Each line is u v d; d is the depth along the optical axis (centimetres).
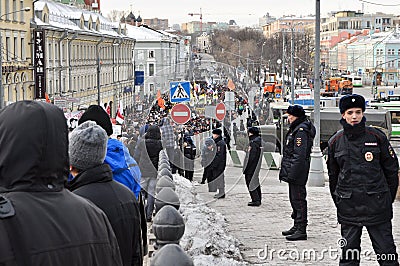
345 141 731
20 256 302
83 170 477
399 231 1110
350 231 735
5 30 4700
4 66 4581
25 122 323
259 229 1148
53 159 328
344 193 729
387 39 10438
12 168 321
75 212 331
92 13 7344
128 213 479
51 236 314
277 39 10850
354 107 713
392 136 4803
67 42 5897
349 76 10119
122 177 596
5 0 4719
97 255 334
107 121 616
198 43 13788
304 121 1063
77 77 6200
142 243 529
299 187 1060
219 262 845
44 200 323
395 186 732
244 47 11412
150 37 7975
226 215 1264
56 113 333
